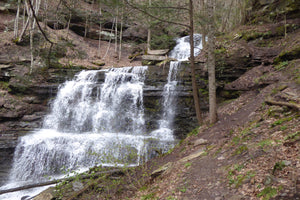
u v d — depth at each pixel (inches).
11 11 827.4
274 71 461.7
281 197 119.5
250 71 528.1
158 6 313.6
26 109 557.9
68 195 281.7
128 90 595.5
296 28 560.7
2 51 617.3
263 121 262.4
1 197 344.2
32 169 440.1
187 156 282.2
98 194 272.1
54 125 557.9
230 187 159.0
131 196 241.8
